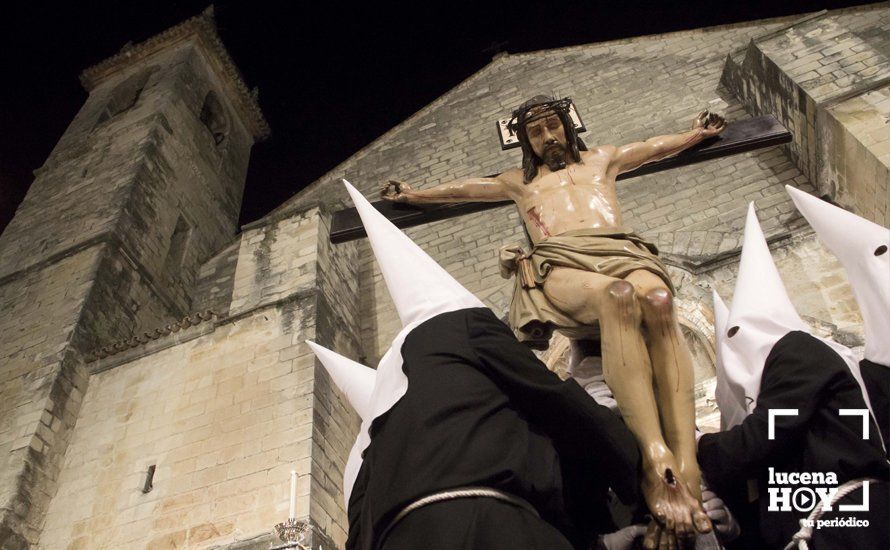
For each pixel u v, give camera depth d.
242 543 10.42
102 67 27.81
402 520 1.72
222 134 26.61
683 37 19.84
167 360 14.39
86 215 19.30
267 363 13.30
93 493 12.48
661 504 2.02
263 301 14.74
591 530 2.10
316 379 12.61
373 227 2.48
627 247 2.70
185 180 22.33
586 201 3.11
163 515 11.51
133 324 17.08
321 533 10.32
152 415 13.38
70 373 14.55
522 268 2.84
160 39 27.44
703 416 11.33
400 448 1.82
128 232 18.50
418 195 3.50
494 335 2.04
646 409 2.19
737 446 2.14
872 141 12.55
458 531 1.61
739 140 3.48
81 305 15.84
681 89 18.28
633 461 1.97
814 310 11.99
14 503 12.02
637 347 2.29
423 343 2.04
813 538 1.99
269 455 11.59
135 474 12.40
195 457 12.18
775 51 15.57
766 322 2.38
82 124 25.12
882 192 12.26
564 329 2.65
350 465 2.40
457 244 17.17
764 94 15.88
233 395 12.98
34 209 21.22
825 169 13.97
